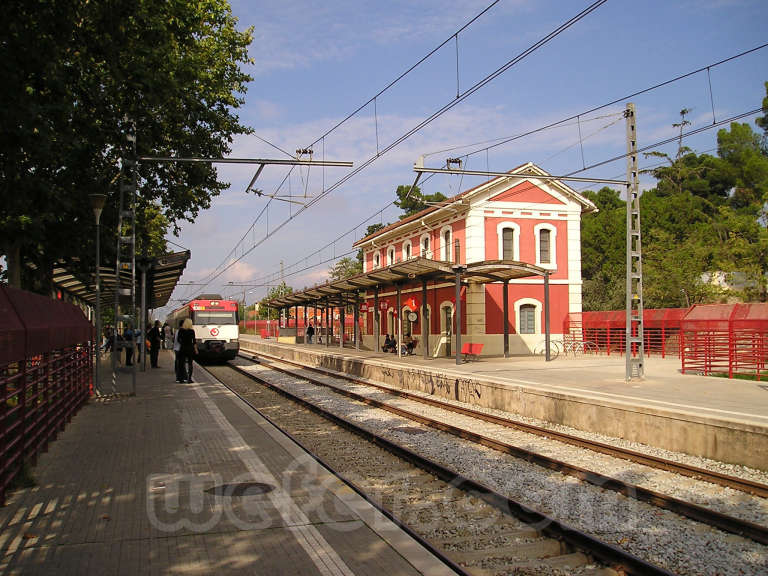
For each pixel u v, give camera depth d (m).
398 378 19.97
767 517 6.55
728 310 17.58
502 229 29.53
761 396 12.62
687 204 45.88
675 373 18.27
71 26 9.27
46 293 19.27
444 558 4.92
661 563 5.26
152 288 28.38
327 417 12.99
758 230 30.25
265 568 4.58
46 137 9.72
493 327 29.19
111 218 18.67
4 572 4.48
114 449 8.91
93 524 5.57
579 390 13.73
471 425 12.41
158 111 18.03
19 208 13.05
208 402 14.16
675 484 7.89
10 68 8.73
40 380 8.28
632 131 16.38
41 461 8.14
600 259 46.03
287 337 53.03
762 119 54.56
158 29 12.30
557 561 5.17
